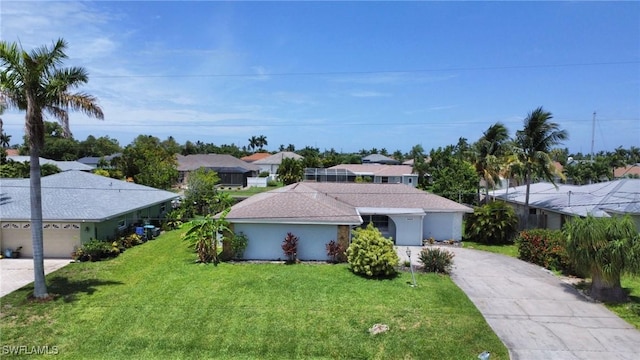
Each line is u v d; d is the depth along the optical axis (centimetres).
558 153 3112
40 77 1431
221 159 6875
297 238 2159
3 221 2152
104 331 1279
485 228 2723
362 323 1348
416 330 1298
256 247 2172
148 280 1766
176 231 2984
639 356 1142
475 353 1162
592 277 1625
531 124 2841
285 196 2422
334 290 1652
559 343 1220
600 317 1414
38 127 1476
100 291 1620
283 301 1527
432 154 6297
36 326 1307
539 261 2142
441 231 2773
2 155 5219
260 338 1247
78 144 9706
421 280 1803
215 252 2100
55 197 2420
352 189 3064
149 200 2891
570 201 2786
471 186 3816
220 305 1481
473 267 2088
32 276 1825
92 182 2891
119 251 2270
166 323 1337
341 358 1146
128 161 5072
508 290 1703
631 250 1494
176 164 5531
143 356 1145
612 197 2566
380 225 2712
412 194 2952
